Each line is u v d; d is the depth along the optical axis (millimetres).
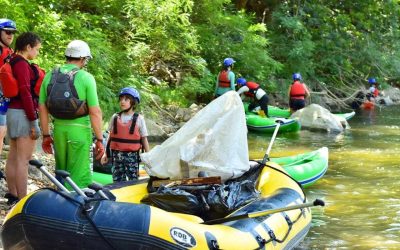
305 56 20141
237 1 20016
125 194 5730
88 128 5895
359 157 11125
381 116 18141
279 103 18750
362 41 22281
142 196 5789
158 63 15688
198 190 5605
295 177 8617
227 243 4746
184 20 14391
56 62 10445
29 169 7625
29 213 4328
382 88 22672
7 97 5730
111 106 11578
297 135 14031
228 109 6039
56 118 5816
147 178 6281
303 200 6477
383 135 14000
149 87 13641
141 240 4262
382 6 23172
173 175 5828
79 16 12711
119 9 13992
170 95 14562
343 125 15203
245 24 17281
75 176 5867
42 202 4367
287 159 9547
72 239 4270
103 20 13539
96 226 4254
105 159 6809
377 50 22719
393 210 7629
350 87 21672
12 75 5684
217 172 5824
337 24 21938
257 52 17281
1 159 7754
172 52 15023
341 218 7262
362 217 7316
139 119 6727
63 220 4289
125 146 6684
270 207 5730
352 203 7938
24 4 10539
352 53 22156
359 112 19406
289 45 19969
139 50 13492
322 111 14945
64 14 12609
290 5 21391
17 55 5754
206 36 16562
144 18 13859
